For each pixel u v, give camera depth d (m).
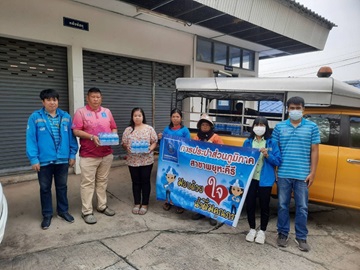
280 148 3.12
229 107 6.64
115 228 3.44
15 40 4.95
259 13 6.06
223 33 7.37
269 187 3.11
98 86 6.20
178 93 4.67
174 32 7.22
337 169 3.54
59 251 2.88
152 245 3.06
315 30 7.87
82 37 5.56
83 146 3.59
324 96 3.50
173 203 3.81
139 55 6.58
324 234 3.47
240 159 3.24
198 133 3.81
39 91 5.33
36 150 3.25
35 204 4.14
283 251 3.01
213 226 3.58
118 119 6.66
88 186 3.60
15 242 3.04
